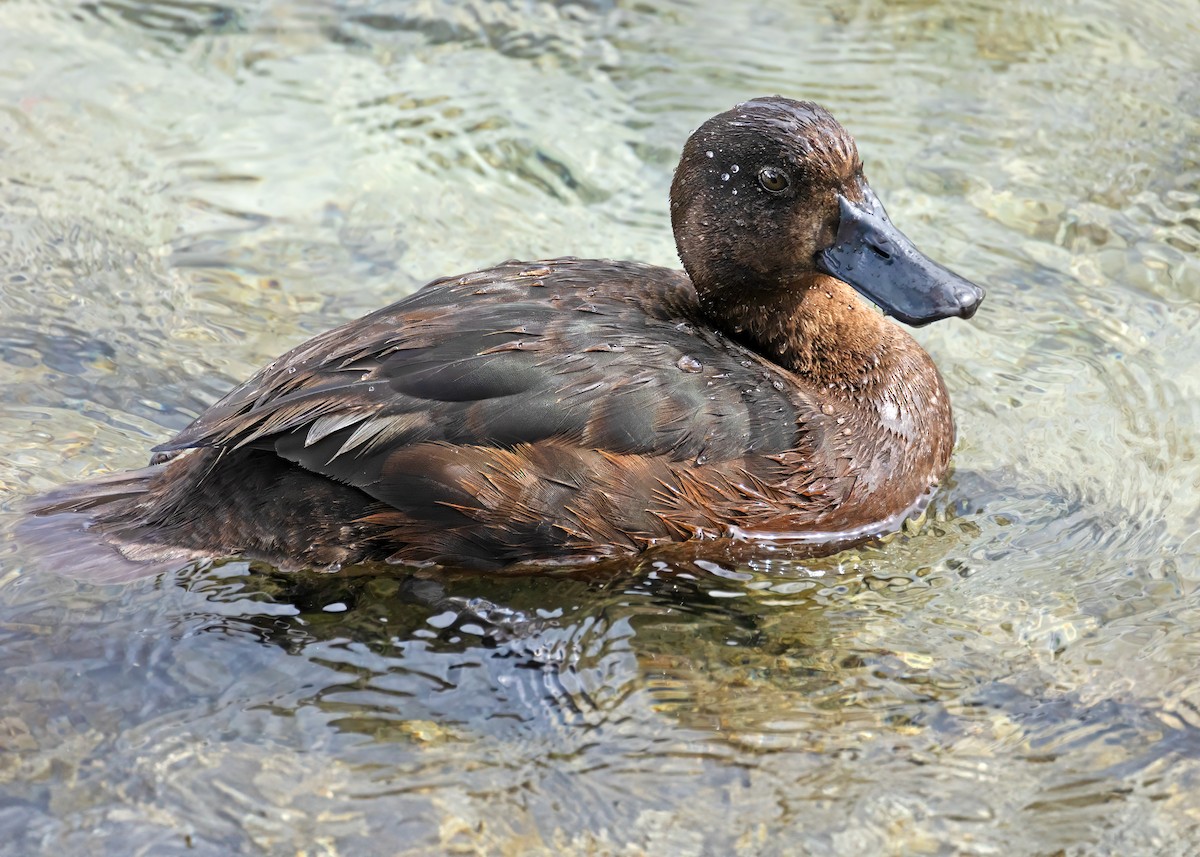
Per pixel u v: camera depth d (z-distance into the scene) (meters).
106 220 13.69
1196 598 9.61
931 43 16.28
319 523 9.44
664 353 9.71
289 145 14.89
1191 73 15.61
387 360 9.46
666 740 8.52
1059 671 8.99
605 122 15.20
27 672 8.74
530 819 7.96
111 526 9.76
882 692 8.88
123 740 8.34
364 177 14.48
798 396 10.06
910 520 10.48
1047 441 11.27
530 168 14.63
